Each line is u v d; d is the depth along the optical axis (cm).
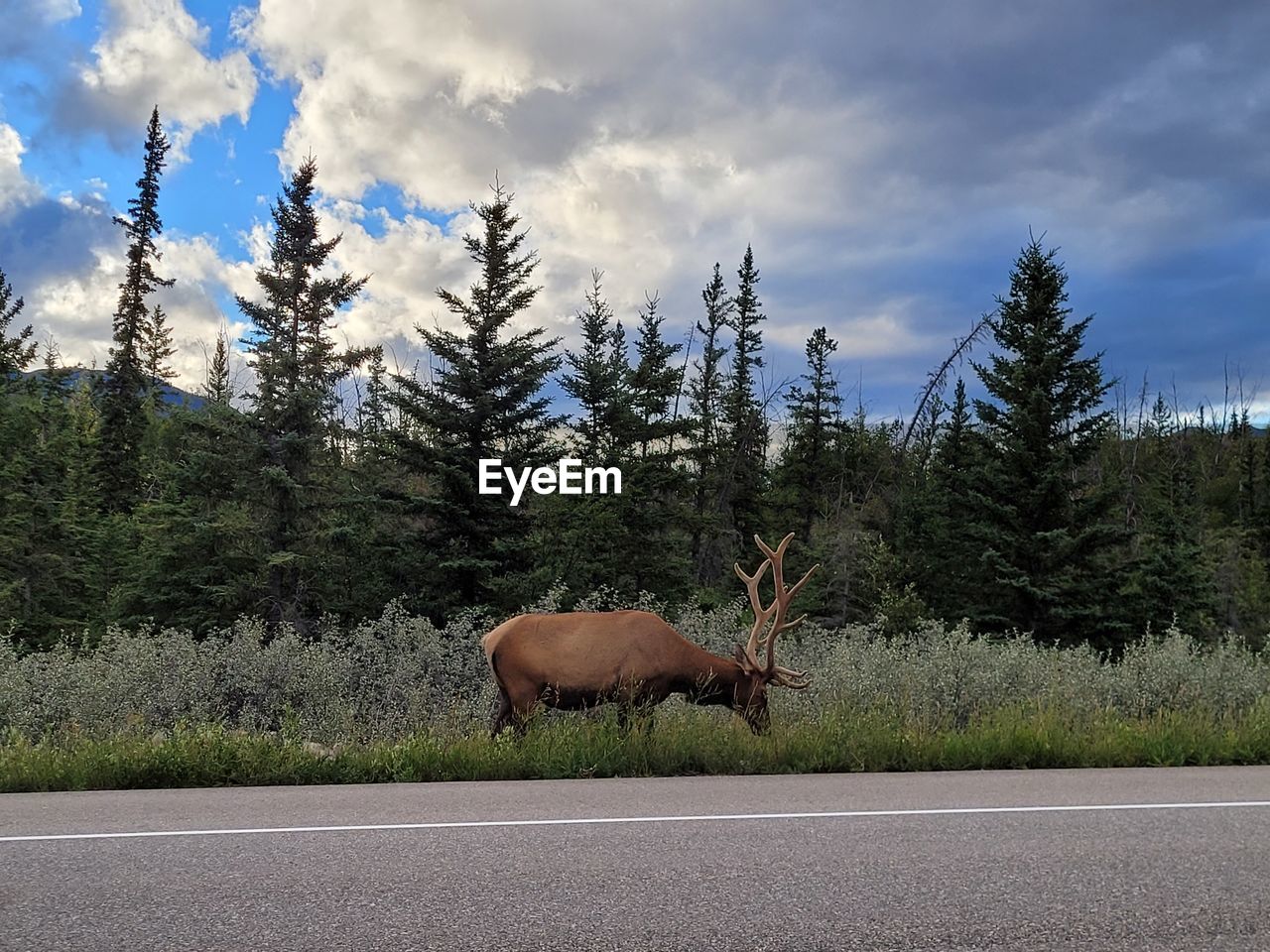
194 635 2353
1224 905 411
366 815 599
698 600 2861
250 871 466
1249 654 1330
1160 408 7244
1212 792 678
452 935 377
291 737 948
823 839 525
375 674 1269
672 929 381
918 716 1040
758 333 4922
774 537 4166
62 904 417
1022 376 2745
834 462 4750
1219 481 7088
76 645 2525
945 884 439
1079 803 632
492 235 2395
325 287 2583
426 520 2484
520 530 2412
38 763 792
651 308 4178
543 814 598
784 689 1132
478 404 2338
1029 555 2711
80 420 4669
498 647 922
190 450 2628
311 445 2505
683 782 745
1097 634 2683
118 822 584
